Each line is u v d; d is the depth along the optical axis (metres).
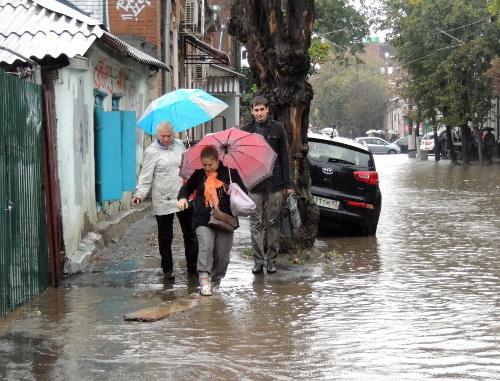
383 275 9.95
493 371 5.73
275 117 10.94
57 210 9.05
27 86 8.28
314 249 11.30
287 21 10.89
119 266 10.12
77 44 9.09
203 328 7.06
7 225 7.51
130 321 7.31
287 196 9.82
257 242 9.78
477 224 15.80
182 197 8.56
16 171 7.82
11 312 7.64
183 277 9.56
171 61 24.44
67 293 8.65
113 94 14.26
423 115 49.56
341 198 13.86
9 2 9.86
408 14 46.56
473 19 42.16
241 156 8.79
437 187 26.77
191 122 10.59
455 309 7.89
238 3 11.34
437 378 5.56
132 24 20.34
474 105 42.41
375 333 6.88
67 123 9.66
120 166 12.08
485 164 44.78
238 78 36.50
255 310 7.81
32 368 5.81
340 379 5.55
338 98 110.88
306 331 6.95
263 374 5.69
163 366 5.88
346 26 48.31
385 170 39.91
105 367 5.85
